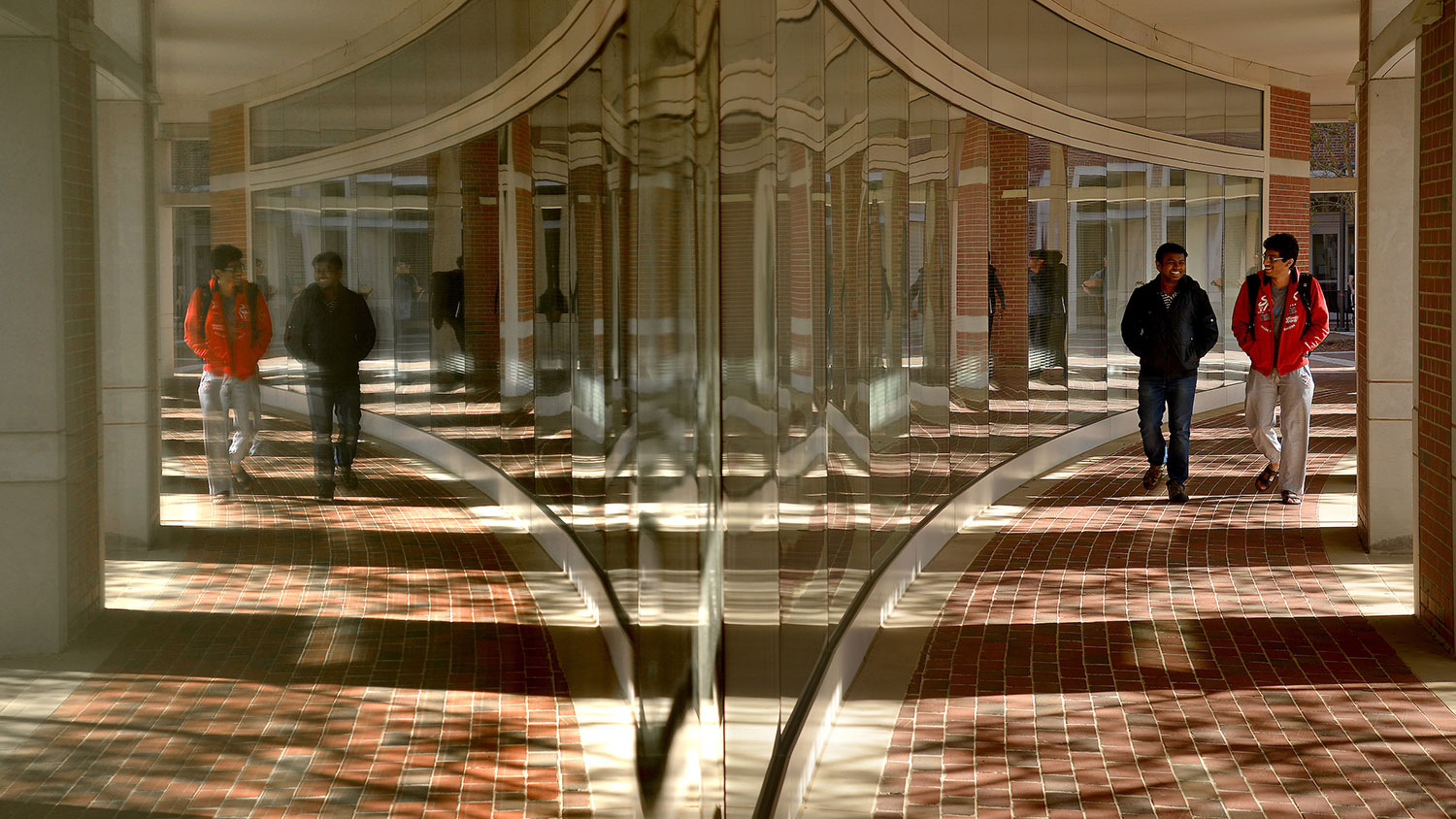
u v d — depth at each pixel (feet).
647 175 12.41
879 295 21.24
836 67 17.98
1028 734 15.98
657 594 11.91
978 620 21.43
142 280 5.52
